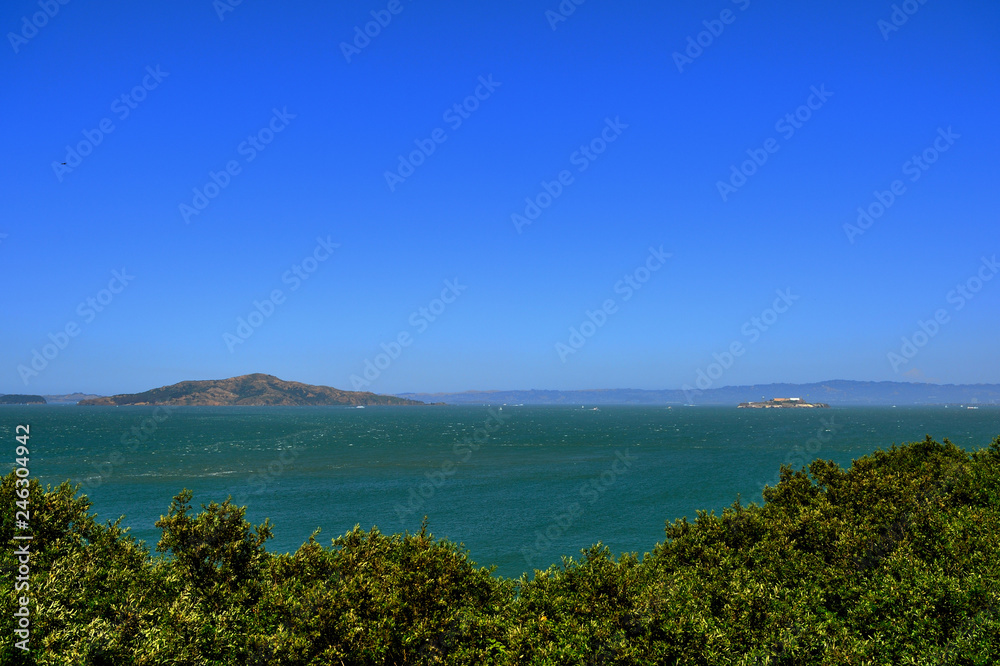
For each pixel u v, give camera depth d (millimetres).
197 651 15719
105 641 15078
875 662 15523
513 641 16250
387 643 15688
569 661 15680
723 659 15789
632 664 15609
